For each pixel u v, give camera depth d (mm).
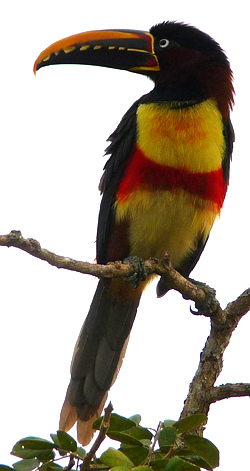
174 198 12367
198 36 13141
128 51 13359
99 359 13312
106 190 13273
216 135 12453
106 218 13250
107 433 7746
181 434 8344
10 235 8156
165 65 13102
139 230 12883
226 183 13352
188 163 12164
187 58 12969
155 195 12383
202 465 7879
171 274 11273
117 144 13273
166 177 12266
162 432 7895
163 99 12695
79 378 13203
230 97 13125
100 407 13016
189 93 12719
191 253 13555
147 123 12438
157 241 13039
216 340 10625
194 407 10023
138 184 12414
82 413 12953
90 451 7379
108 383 13234
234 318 10742
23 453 7859
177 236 12969
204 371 10281
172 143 12133
